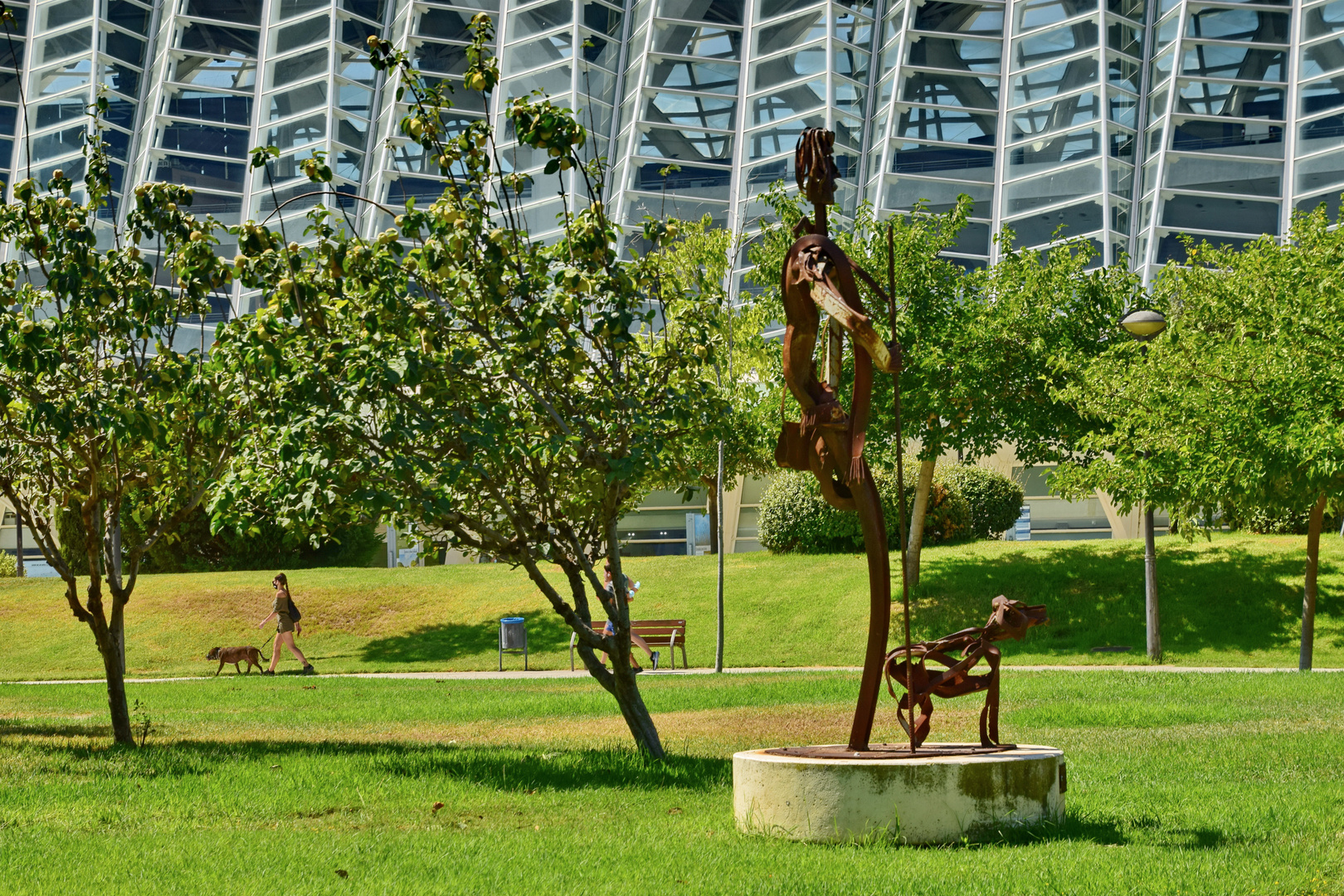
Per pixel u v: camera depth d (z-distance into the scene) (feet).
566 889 15.92
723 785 25.94
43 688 61.26
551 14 159.22
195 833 20.51
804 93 150.51
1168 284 69.67
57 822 21.58
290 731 40.04
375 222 150.92
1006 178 144.25
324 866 17.51
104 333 33.55
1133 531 116.67
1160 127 140.56
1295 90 139.03
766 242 79.77
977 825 19.36
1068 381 68.90
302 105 157.38
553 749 32.63
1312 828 19.34
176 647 80.94
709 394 32.12
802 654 72.69
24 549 133.69
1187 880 15.70
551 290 31.65
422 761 29.40
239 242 30.81
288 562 110.42
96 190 34.32
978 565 81.76
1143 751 30.04
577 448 29.96
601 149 154.30
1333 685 45.37
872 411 72.79
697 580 87.35
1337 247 58.65
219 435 33.30
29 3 162.50
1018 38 148.97
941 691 22.17
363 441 28.12
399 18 162.71
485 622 82.69
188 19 159.02
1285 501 56.29
